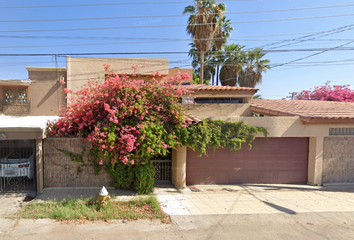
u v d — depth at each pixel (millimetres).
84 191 6508
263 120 7613
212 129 7145
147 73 12969
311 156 7945
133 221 4707
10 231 4176
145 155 6375
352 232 4406
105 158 6281
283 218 5023
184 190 7074
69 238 3979
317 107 9805
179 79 6891
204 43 17141
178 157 7258
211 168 7816
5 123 6453
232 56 21031
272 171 7977
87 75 12672
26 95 12586
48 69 12547
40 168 6332
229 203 5977
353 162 8016
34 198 5949
